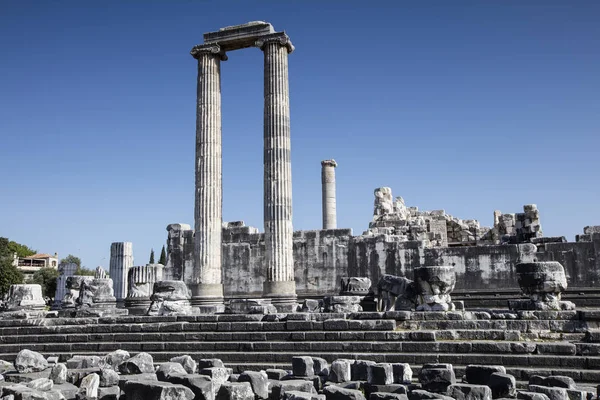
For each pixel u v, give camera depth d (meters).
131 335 20.42
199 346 18.98
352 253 34.84
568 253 29.72
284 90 29.58
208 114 30.62
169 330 20.31
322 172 45.50
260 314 19.89
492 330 15.75
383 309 22.53
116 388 13.09
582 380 13.34
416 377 14.60
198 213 29.88
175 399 11.19
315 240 35.78
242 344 18.38
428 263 32.72
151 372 14.97
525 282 17.25
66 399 12.65
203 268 29.28
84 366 15.64
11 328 22.48
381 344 16.45
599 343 14.25
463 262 31.81
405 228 37.53
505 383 11.31
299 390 12.17
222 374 13.55
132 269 32.59
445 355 15.23
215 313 23.22
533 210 34.06
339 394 11.41
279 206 28.52
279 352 17.64
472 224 42.59
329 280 35.03
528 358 14.37
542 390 10.91
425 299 18.28
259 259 37.19
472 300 30.94
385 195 42.59
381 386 12.20
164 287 22.83
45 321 22.48
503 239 35.84
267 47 29.98
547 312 15.95
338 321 17.91
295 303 27.11
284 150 29.03
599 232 30.16
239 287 37.31
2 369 16.20
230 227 38.53
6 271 68.94
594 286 29.00
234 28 30.83
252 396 12.02
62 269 54.97
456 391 11.11
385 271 33.81
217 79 31.28
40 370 15.59
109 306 29.88
